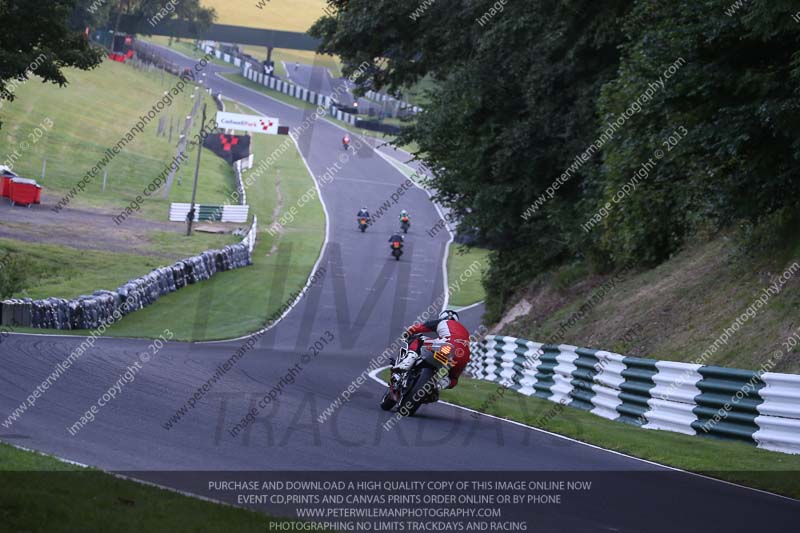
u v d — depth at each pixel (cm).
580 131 5328
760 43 3216
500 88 5725
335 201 15462
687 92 3356
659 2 3869
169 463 1645
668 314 3912
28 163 12694
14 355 3083
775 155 3225
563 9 5159
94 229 10144
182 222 11862
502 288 6656
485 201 5838
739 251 3853
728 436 2552
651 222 4422
